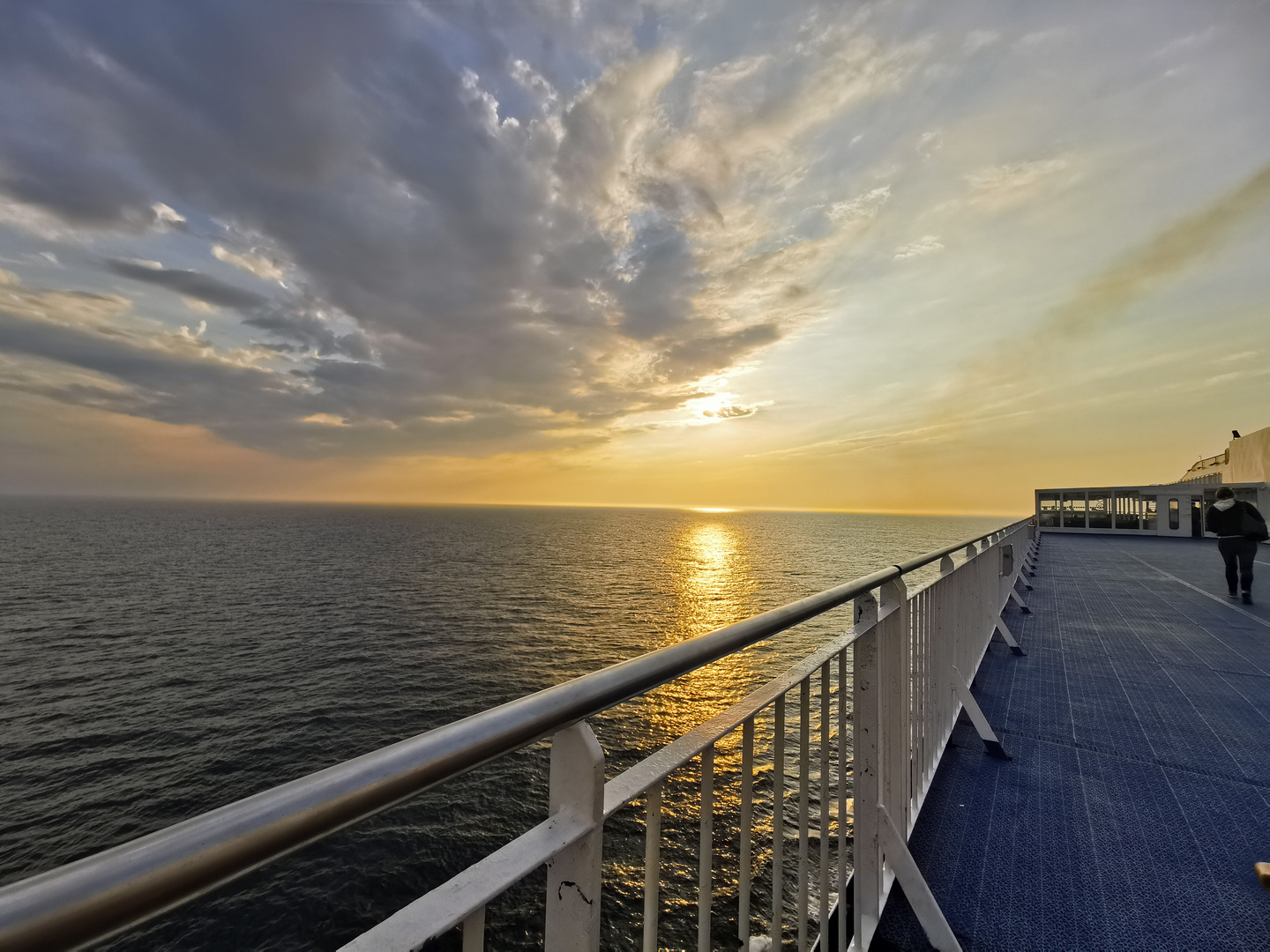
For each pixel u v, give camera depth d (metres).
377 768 0.55
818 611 1.43
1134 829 2.45
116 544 111.38
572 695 0.77
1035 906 2.02
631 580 71.38
